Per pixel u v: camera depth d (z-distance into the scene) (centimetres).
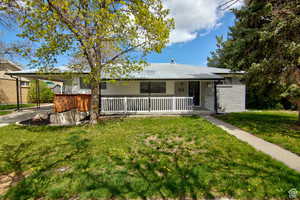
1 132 529
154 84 1046
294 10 475
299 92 522
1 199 196
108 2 380
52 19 389
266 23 565
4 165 288
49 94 1823
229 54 663
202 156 311
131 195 198
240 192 201
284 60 491
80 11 410
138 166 271
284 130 509
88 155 323
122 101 892
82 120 791
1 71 1560
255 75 564
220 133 482
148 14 480
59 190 209
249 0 580
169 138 439
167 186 213
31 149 365
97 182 224
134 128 563
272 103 1089
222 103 974
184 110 898
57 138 451
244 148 354
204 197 194
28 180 232
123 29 482
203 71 1070
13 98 1636
